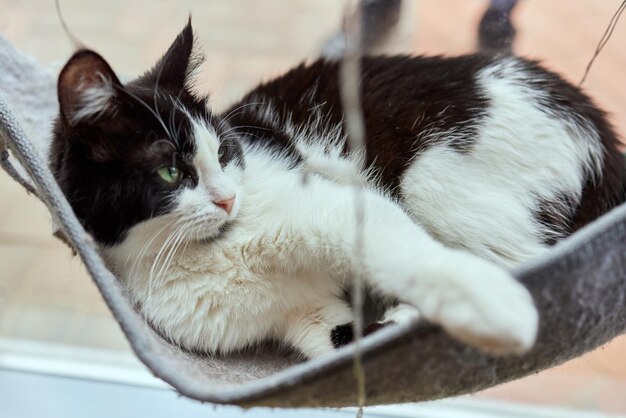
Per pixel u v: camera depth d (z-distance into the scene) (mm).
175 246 1100
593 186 1151
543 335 841
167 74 1206
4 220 2166
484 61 1247
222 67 2197
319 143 1264
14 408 1830
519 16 1820
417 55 1315
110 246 1123
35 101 1429
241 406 860
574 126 1151
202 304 1120
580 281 831
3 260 2104
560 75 1259
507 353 803
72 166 1084
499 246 1145
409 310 1030
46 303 2059
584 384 1850
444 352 810
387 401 912
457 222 1161
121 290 998
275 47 2326
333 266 1096
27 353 1957
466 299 749
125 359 1956
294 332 1172
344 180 1159
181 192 1083
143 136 1082
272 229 1104
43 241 2135
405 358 808
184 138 1101
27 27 2289
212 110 1317
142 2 2518
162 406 1846
